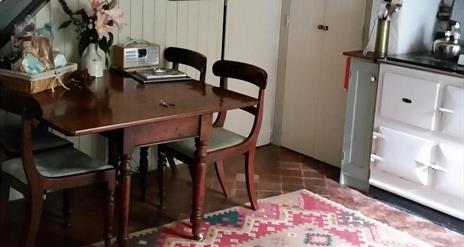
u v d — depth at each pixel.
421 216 3.42
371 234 3.14
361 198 3.65
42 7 3.23
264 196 3.58
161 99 2.90
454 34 3.51
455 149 3.16
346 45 3.97
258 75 3.13
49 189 2.54
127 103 2.79
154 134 2.66
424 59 3.38
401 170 3.43
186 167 4.00
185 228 3.11
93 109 2.65
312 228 3.18
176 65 3.68
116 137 2.62
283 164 4.20
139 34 3.65
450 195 3.24
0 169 2.71
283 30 4.41
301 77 4.34
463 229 3.23
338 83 4.07
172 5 3.76
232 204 3.44
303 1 4.22
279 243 2.98
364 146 3.69
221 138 3.19
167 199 3.46
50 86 2.95
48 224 3.08
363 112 3.66
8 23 3.05
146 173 3.40
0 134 2.88
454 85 3.11
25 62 2.85
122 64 3.44
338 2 3.98
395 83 3.39
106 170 2.68
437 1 3.71
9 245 2.82
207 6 3.95
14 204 3.26
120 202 2.69
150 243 2.92
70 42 3.40
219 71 3.36
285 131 4.55
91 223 3.12
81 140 3.53
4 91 2.42
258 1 4.23
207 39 4.01
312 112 4.30
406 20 3.57
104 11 3.19
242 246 2.93
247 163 3.28
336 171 4.11
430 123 3.24
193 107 2.78
